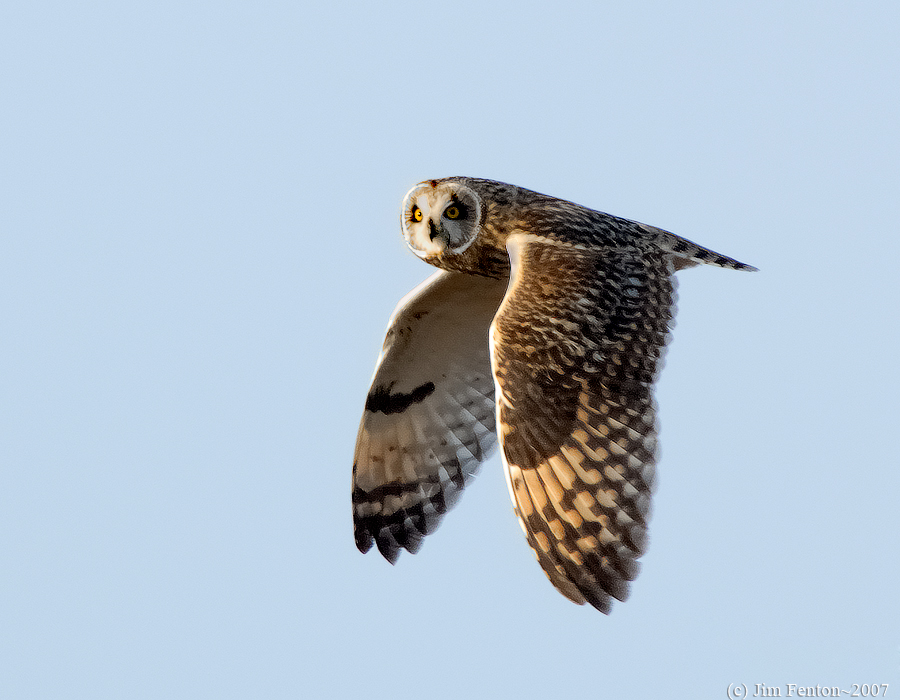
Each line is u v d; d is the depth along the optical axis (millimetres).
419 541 13164
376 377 13016
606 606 10602
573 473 10742
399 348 12930
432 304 12773
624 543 10609
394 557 13188
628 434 10688
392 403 13141
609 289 11195
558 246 11648
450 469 13156
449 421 13125
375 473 13266
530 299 11148
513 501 10891
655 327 11156
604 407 10750
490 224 12195
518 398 10875
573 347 10883
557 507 10781
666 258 11656
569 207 12062
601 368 10852
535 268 11430
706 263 11789
